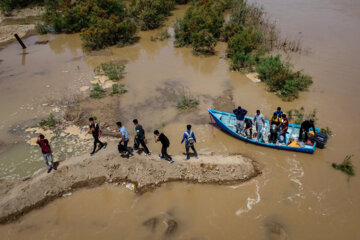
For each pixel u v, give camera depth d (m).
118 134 11.74
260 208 8.57
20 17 31.44
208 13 22.08
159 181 9.60
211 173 9.65
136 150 10.55
